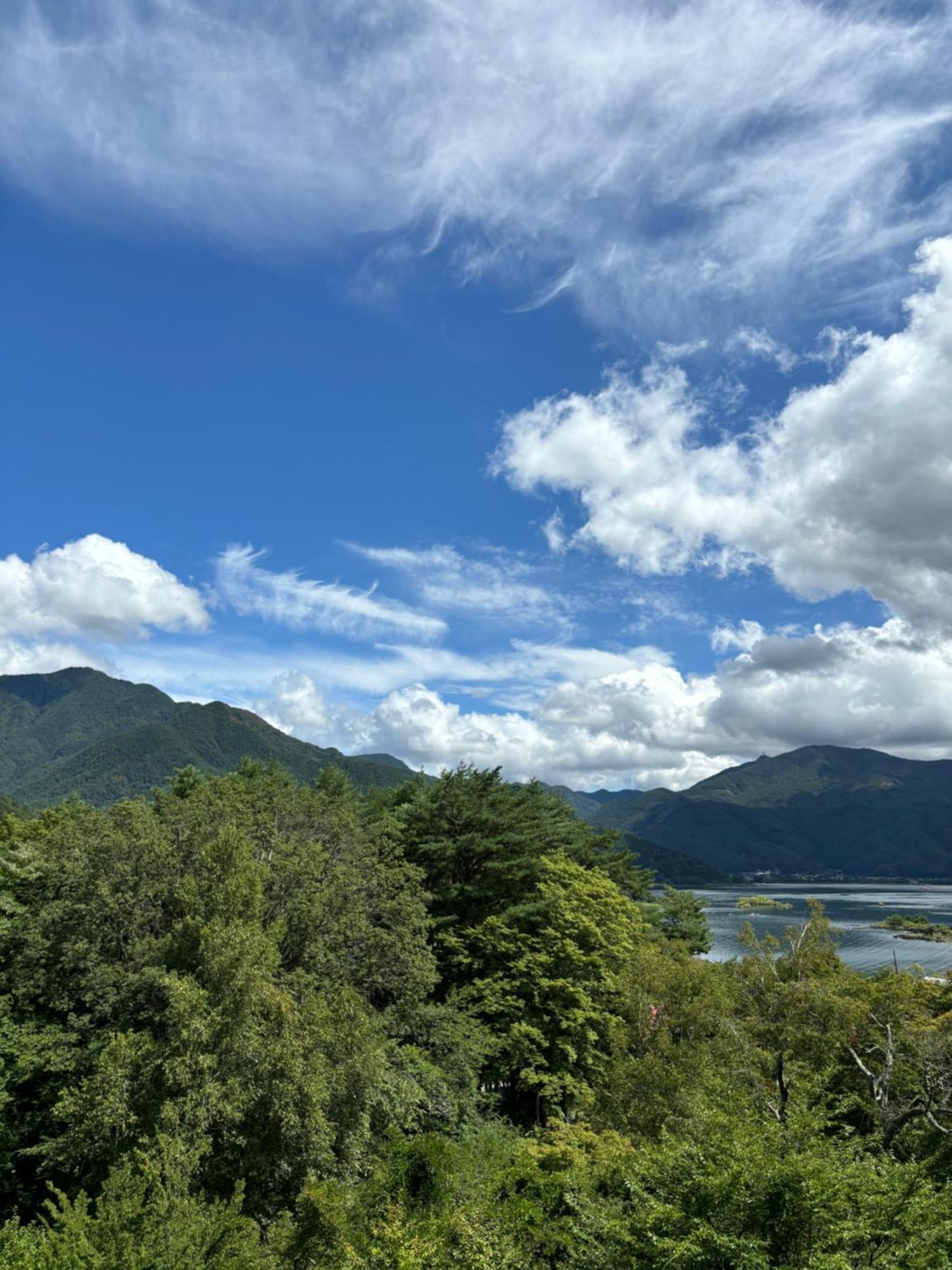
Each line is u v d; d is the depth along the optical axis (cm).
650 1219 1192
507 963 3284
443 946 3547
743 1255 1046
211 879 2300
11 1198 2131
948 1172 1864
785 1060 2581
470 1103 2712
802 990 2859
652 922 5184
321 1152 1878
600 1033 3206
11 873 2900
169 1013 1895
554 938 3241
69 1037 2119
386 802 5253
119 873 2352
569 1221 1466
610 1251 1288
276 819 3266
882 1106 2123
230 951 1964
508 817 3872
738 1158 1218
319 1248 1652
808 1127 1421
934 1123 1923
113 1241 1296
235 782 4656
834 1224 1109
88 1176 1889
